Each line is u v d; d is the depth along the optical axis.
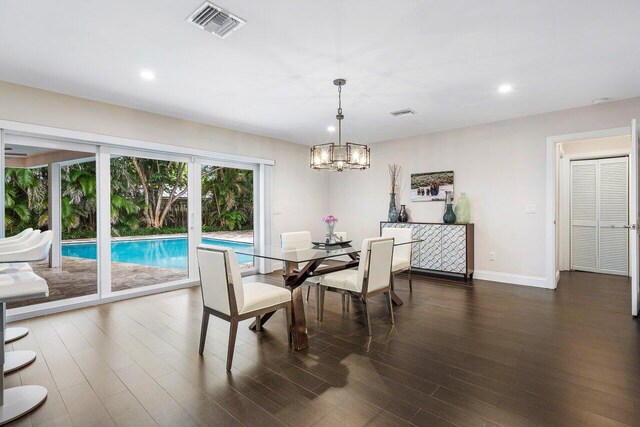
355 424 1.63
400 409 1.74
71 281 4.14
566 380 2.01
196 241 4.68
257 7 2.02
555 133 4.20
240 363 2.28
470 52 2.61
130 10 2.04
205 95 3.54
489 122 4.70
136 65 2.81
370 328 2.80
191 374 2.13
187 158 4.60
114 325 3.03
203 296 2.44
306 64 2.81
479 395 1.86
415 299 3.81
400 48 2.55
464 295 3.97
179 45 2.48
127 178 4.11
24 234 2.36
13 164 3.59
